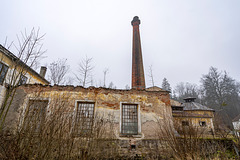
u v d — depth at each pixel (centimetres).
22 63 331
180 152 403
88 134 457
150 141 733
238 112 2483
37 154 312
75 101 788
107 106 800
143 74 1903
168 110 820
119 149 709
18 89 777
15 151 292
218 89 2764
